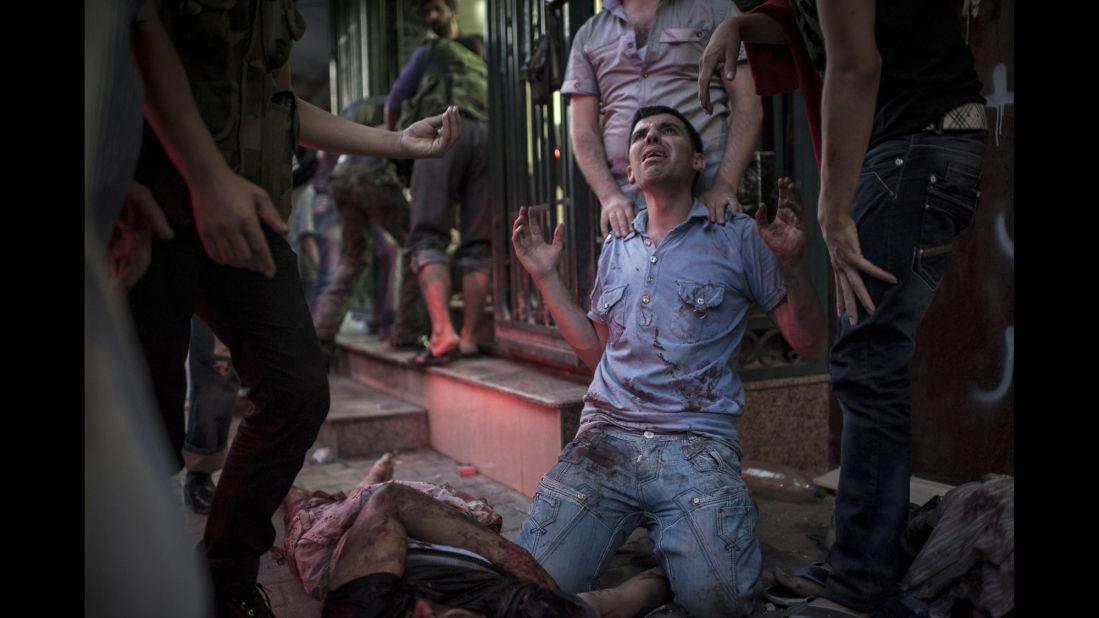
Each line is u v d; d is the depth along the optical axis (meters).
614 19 3.12
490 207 4.69
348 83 7.46
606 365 2.76
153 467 1.64
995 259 2.99
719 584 2.19
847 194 1.94
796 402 3.69
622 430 2.59
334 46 7.71
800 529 2.96
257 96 1.94
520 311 4.26
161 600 1.59
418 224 4.61
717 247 2.66
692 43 2.94
